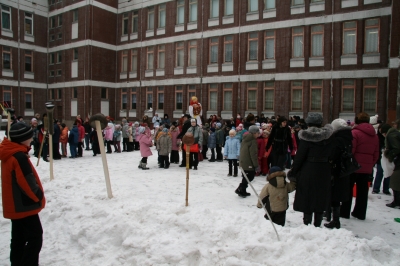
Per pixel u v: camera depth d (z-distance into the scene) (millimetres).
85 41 32125
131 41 32469
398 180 6879
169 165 12562
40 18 35500
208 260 4043
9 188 3832
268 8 24297
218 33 26531
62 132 15531
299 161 5102
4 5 32781
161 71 30156
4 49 32938
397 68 18375
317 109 22547
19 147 3857
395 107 18422
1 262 4680
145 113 31000
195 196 7812
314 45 22578
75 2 33188
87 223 5250
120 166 12664
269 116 24125
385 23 20141
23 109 34188
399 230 5809
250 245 4051
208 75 27078
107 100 33312
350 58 21297
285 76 23344
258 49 24578
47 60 36156
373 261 3953
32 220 3969
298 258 3875
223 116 26281
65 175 9844
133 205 5383
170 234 4527
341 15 21469
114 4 33594
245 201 7418
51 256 4777
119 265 4285
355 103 21219
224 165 13055
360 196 6336
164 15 30266
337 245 4082
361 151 6219
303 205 5039
